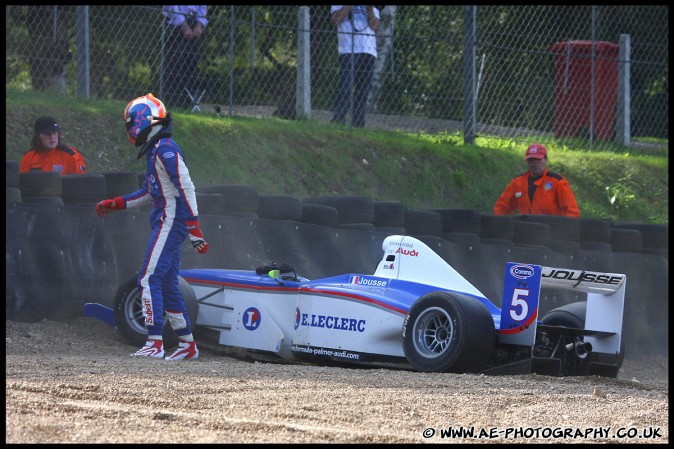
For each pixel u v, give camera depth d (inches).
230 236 1318.9
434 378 909.8
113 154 1700.3
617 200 2226.9
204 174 1723.7
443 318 1018.7
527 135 2384.4
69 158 1365.7
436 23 2369.6
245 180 1764.3
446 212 1556.3
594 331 1119.0
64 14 1834.4
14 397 669.9
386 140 2057.1
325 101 2213.3
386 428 624.1
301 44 2042.3
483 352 989.8
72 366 872.3
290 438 570.9
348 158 1964.8
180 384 774.5
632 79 2755.9
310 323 1112.8
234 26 2172.7
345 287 1107.3
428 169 2039.9
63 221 1189.1
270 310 1153.4
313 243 1386.6
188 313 1103.6
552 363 1011.3
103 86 1923.0
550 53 2242.9
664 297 1707.7
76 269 1195.9
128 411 637.3
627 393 880.9
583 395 829.2
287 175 1843.0
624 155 2395.4
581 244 1662.2
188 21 1895.9
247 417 638.5
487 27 2474.2
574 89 2436.0
